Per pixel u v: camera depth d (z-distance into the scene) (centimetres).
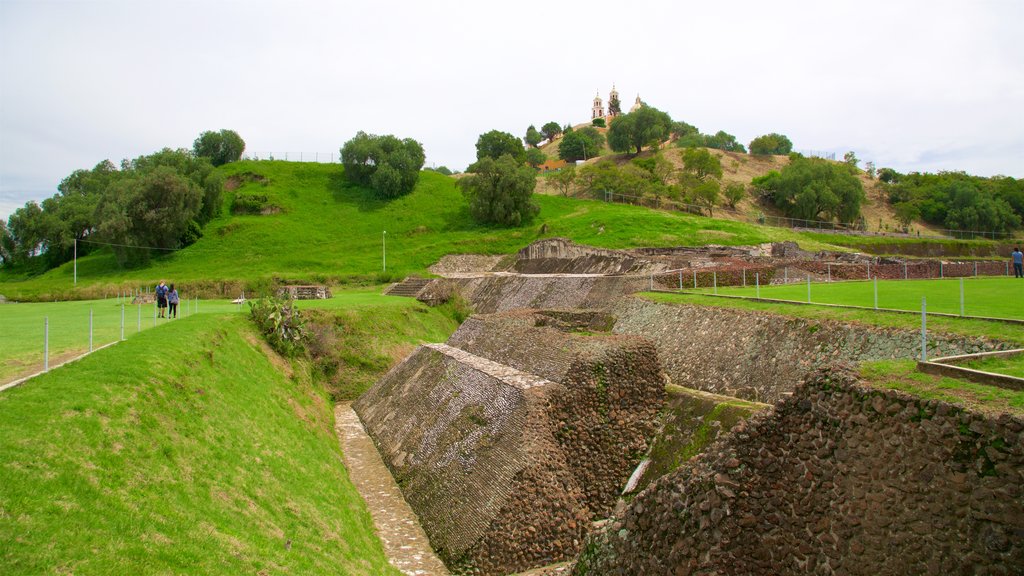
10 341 2595
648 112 15900
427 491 2250
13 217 11162
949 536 1043
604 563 1548
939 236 10406
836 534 1204
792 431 1310
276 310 3875
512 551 1791
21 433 1276
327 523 1777
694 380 2480
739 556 1309
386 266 8812
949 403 1077
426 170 14538
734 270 4088
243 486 1647
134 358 2048
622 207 10931
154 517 1199
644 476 2042
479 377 2633
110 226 9212
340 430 3306
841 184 11488
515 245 9488
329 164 14300
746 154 17062
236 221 11119
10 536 958
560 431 2097
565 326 3428
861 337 2008
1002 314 2039
